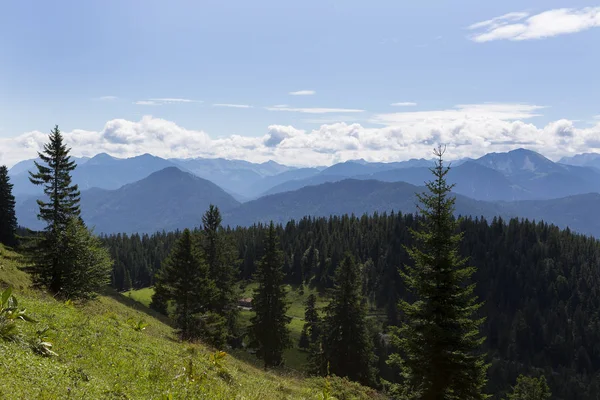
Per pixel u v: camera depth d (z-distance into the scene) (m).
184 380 12.81
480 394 21.34
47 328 11.84
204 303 47.03
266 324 51.53
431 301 21.72
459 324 21.48
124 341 15.09
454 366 20.75
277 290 52.19
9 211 68.75
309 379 27.75
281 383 21.55
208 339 42.38
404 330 22.64
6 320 10.67
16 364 8.55
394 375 72.31
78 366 10.50
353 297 46.69
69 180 38.12
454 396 21.19
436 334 20.67
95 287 38.53
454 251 22.08
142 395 10.41
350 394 24.44
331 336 46.53
